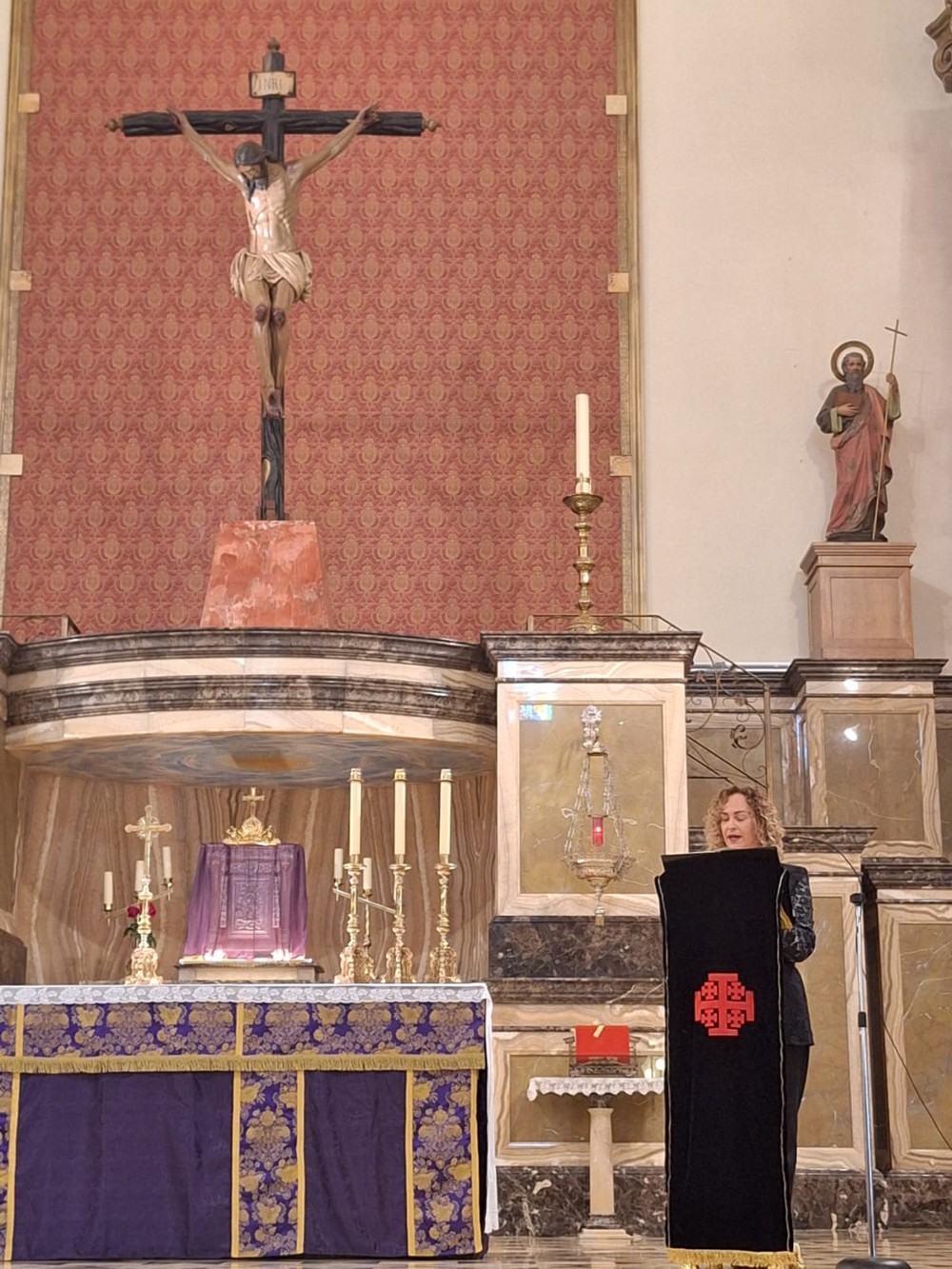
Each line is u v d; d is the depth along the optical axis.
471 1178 6.52
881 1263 5.72
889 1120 8.78
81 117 11.94
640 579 11.20
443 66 12.10
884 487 10.93
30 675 9.04
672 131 11.99
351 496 11.41
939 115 11.99
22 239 11.73
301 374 11.59
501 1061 8.03
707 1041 5.25
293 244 9.78
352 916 7.54
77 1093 6.51
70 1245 6.36
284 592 9.31
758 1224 5.07
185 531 11.31
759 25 12.07
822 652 10.61
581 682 8.67
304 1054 6.52
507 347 11.63
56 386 11.52
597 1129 7.62
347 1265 6.23
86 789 9.95
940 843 9.98
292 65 12.08
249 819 9.10
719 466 11.44
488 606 11.24
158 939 9.82
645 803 8.52
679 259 11.77
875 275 11.74
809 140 11.97
